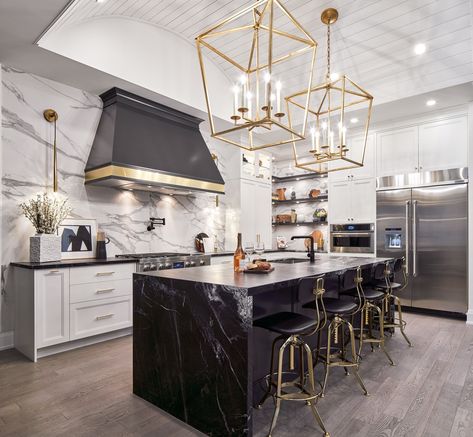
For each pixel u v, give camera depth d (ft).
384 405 7.20
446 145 15.16
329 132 10.83
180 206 16.60
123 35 12.04
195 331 6.64
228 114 16.24
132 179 11.85
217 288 6.29
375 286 11.85
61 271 10.13
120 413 6.97
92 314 10.86
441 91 13.30
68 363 9.46
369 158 17.44
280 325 6.70
